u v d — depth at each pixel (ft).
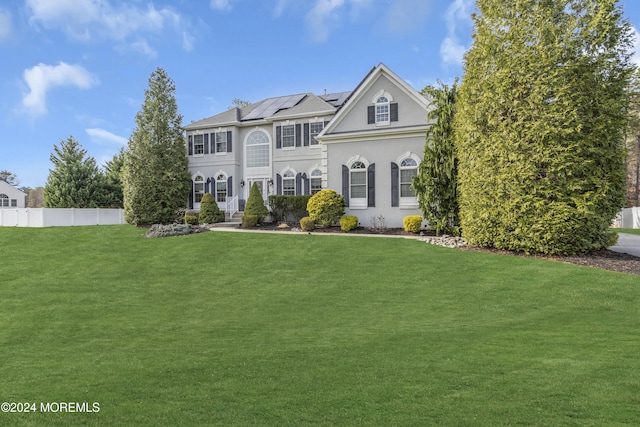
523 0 41.47
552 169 39.88
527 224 41.47
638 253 44.24
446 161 56.29
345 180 72.59
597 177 39.70
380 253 47.62
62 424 12.30
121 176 89.10
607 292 30.58
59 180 110.42
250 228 73.82
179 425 11.87
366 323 26.32
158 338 24.32
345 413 12.36
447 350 19.11
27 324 28.40
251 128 98.94
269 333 24.57
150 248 57.52
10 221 95.91
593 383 14.15
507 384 14.33
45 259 52.95
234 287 38.22
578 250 40.91
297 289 36.50
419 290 34.19
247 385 15.16
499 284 34.22
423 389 14.16
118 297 35.81
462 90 47.85
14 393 15.19
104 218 103.19
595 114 40.14
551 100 40.50
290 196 78.74
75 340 24.54
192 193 102.63
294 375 16.20
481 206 44.47
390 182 69.36
